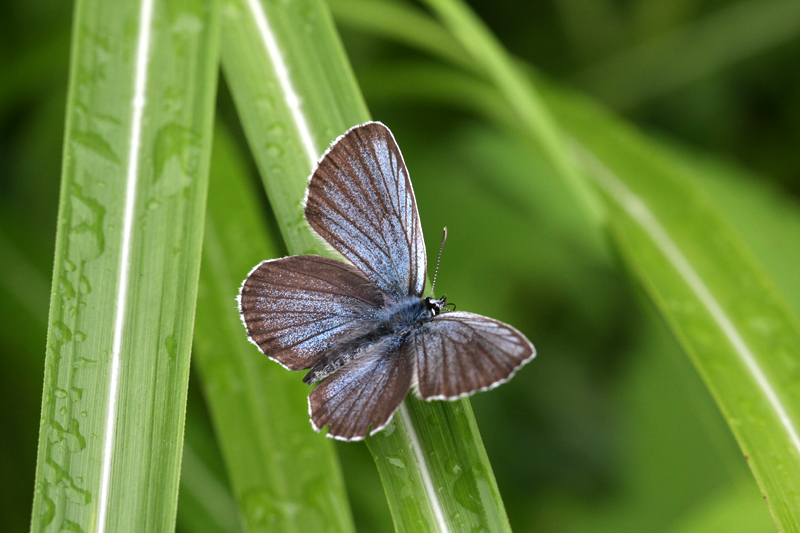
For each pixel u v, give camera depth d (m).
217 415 0.42
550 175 0.49
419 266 0.42
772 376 0.42
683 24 0.54
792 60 0.52
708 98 0.54
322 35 0.43
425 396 0.41
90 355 0.41
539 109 0.44
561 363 0.50
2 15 0.48
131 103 0.42
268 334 0.42
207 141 0.42
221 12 0.43
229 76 0.43
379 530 0.46
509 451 0.49
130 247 0.42
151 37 0.42
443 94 0.48
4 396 0.46
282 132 0.42
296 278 0.42
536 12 0.55
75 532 0.41
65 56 0.46
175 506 0.41
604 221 0.43
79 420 0.41
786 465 0.42
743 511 0.44
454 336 0.41
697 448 0.47
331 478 0.42
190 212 0.42
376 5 0.46
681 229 0.44
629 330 0.49
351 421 0.41
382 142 0.42
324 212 0.42
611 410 0.49
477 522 0.41
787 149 0.53
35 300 0.45
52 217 0.47
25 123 0.48
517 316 0.49
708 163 0.49
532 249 0.49
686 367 0.44
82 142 0.42
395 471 0.41
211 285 0.43
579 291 0.49
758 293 0.43
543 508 0.48
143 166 0.42
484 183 0.50
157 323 0.41
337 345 0.42
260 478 0.42
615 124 0.45
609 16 0.55
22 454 0.46
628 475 0.47
